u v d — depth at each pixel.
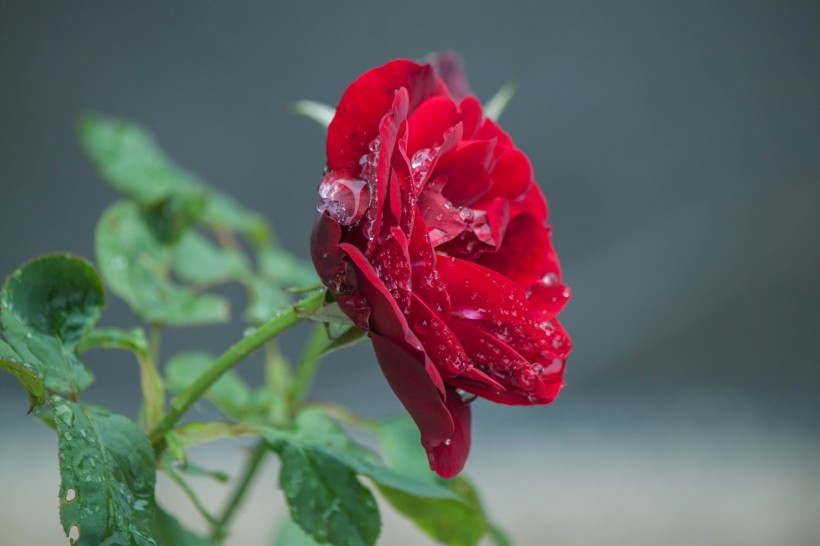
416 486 0.49
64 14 2.17
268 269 0.62
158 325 0.57
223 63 2.25
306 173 2.29
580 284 2.26
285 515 0.59
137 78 2.22
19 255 2.17
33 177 2.17
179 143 2.25
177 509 1.13
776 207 2.30
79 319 0.48
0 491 1.26
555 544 1.26
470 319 0.45
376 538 0.48
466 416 0.46
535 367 0.46
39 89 2.17
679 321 2.20
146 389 0.49
